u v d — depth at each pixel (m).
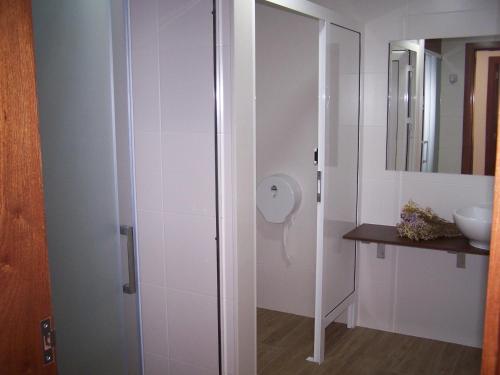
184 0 1.97
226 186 2.06
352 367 2.93
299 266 3.65
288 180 3.49
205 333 2.12
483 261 3.07
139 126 2.01
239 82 2.02
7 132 0.92
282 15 3.49
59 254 1.23
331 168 2.89
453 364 2.95
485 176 3.01
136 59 1.99
